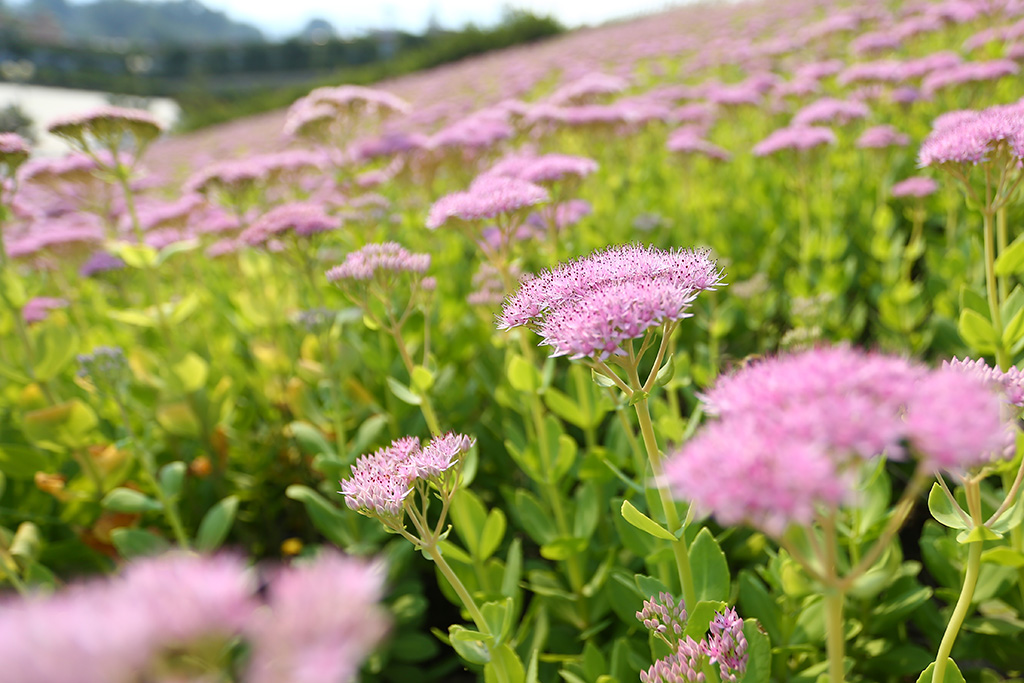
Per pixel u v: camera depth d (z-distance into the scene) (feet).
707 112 26.91
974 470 5.72
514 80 52.95
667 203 21.09
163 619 2.82
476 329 15.33
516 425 13.23
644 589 6.94
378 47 205.87
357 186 20.40
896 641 8.91
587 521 10.12
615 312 5.86
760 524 3.49
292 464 14.34
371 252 9.18
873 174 19.84
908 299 13.39
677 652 6.38
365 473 6.48
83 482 12.39
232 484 13.94
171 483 10.77
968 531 5.71
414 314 14.01
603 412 10.52
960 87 20.63
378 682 10.31
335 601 2.79
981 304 8.89
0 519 12.49
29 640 2.62
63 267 20.56
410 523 11.00
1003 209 8.41
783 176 22.04
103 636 2.68
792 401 3.92
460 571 9.51
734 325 15.26
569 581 10.66
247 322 17.12
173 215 21.16
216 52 222.07
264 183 21.39
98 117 13.93
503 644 6.44
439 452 6.48
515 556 8.93
